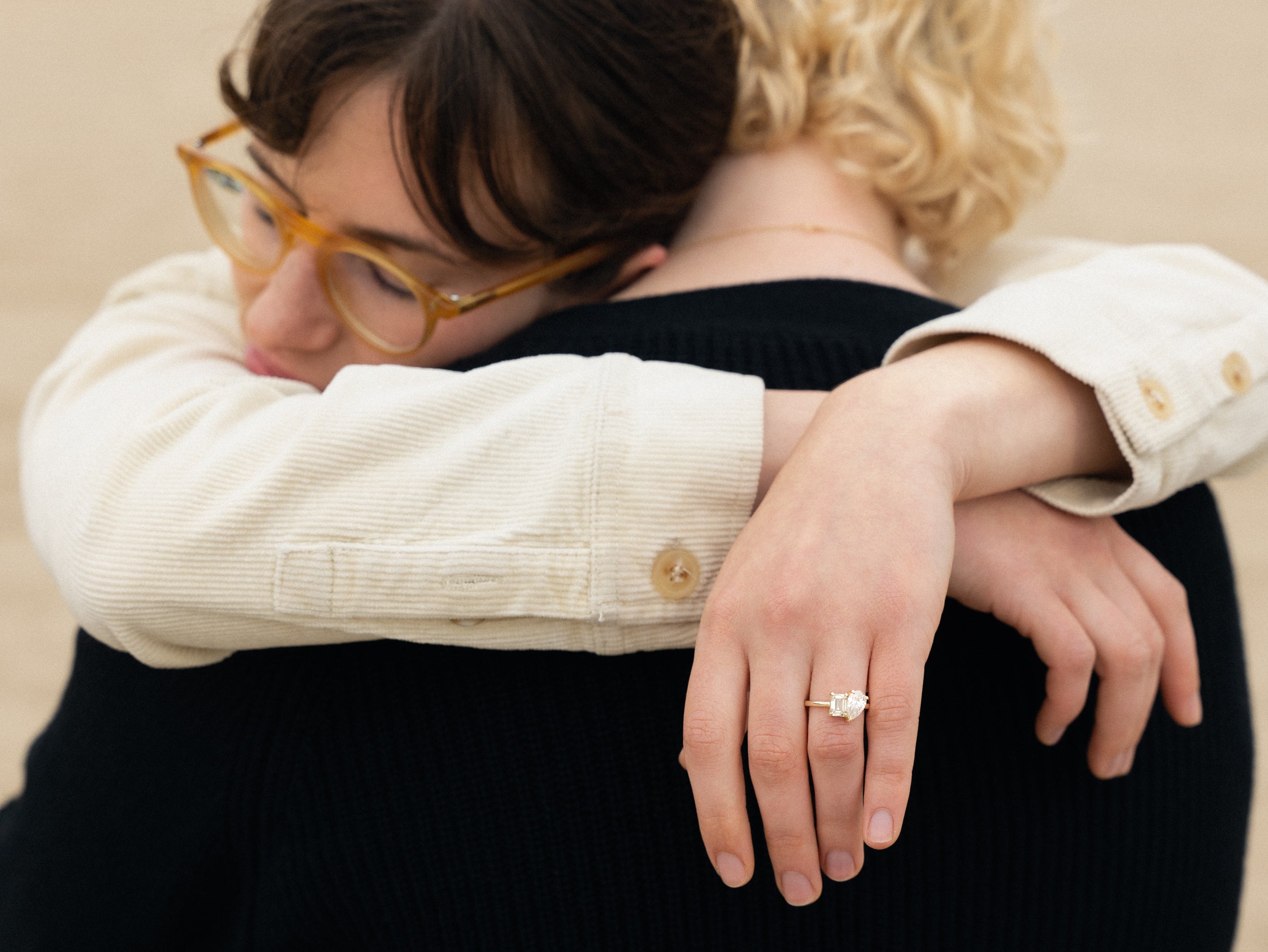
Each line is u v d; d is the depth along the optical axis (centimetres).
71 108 498
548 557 82
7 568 328
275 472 83
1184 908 103
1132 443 87
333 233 108
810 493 78
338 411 85
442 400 86
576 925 87
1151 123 502
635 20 104
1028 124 130
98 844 100
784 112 115
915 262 144
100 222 439
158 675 96
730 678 74
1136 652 87
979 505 90
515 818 87
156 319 122
